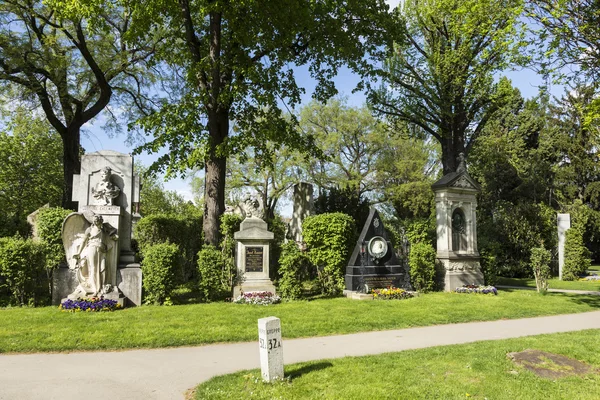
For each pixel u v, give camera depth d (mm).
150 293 13328
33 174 28734
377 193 44656
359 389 5910
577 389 6086
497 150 38438
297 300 14602
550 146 43500
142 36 16391
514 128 45625
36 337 8969
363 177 41812
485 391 5938
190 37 16844
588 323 11992
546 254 18047
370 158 42531
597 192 42031
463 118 27609
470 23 12281
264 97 16438
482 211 33688
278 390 5914
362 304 13742
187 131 16234
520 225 26875
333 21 17922
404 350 8391
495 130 43969
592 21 10047
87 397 5906
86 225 13180
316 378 6414
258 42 17672
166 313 11609
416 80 27719
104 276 12773
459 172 19594
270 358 6293
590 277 25609
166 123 16516
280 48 18094
